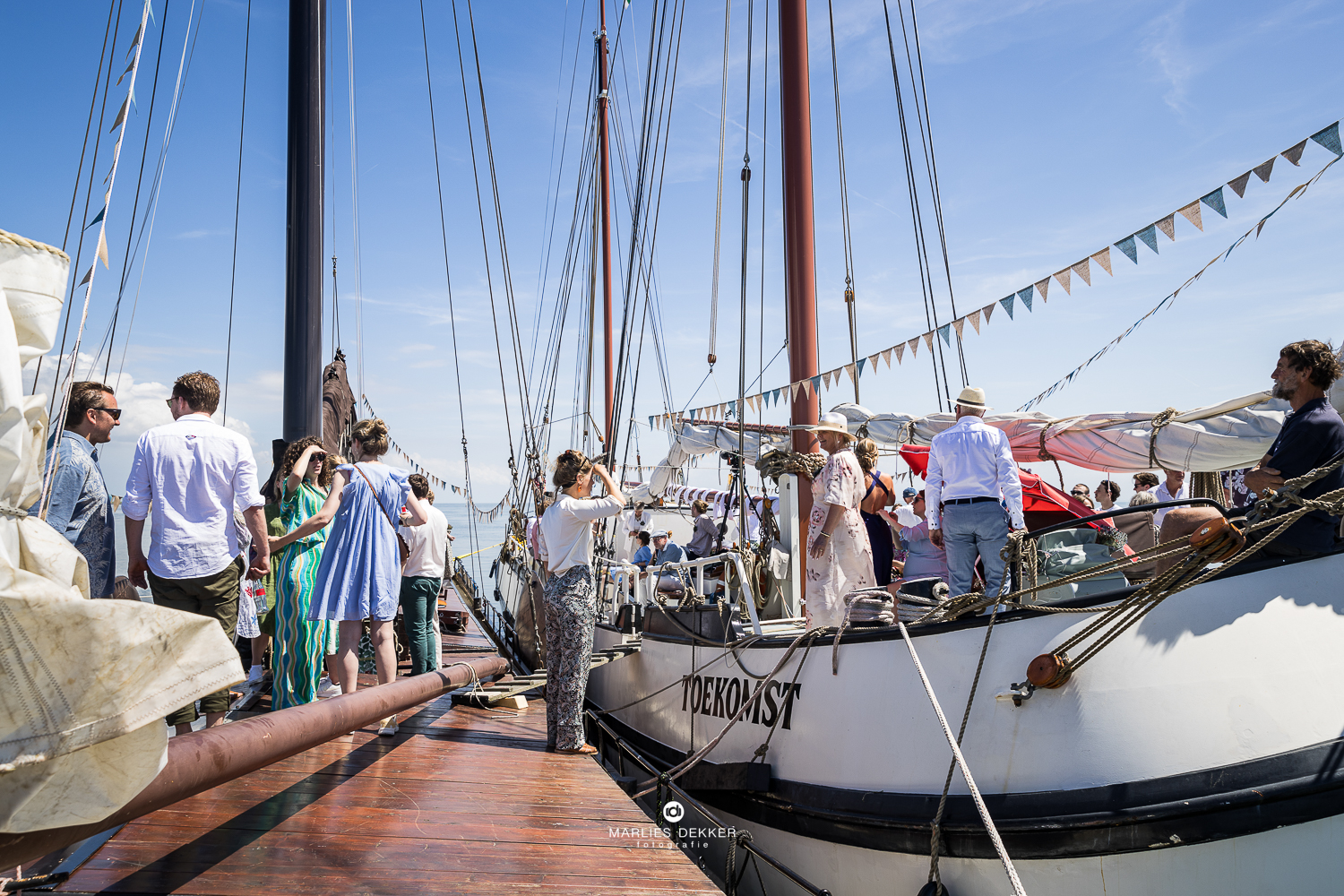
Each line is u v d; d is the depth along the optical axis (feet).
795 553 21.33
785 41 23.40
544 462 33.24
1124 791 9.78
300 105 18.62
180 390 13.32
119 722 4.71
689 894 8.86
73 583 5.17
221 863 9.19
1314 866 9.14
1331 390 12.25
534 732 16.69
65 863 9.00
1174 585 10.11
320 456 16.70
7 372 4.52
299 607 15.23
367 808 11.35
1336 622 10.12
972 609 11.51
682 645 18.48
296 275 18.38
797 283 22.74
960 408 15.25
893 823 11.45
